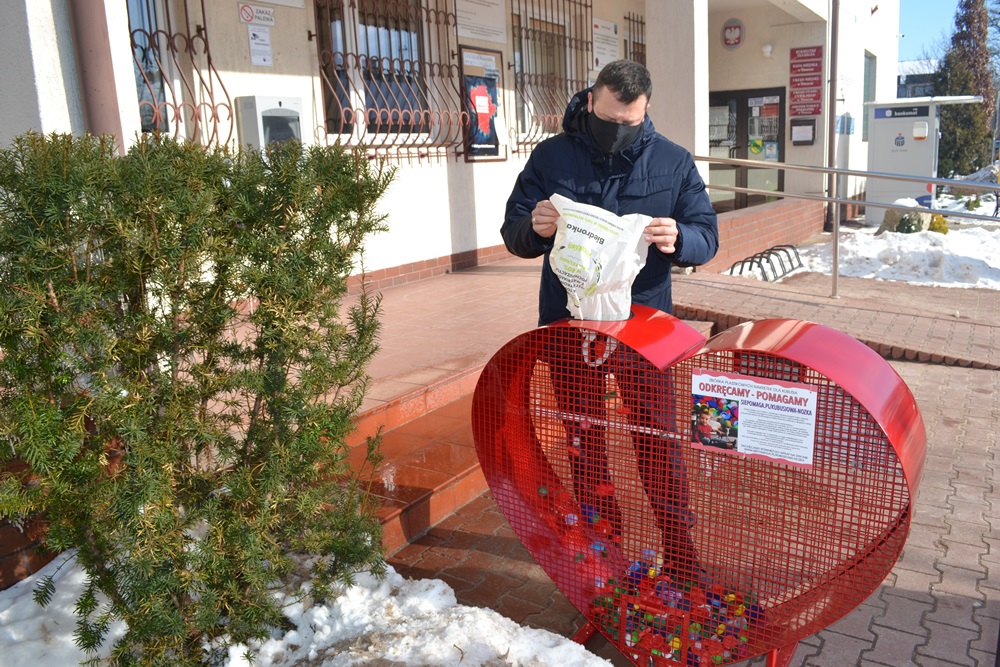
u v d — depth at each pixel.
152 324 2.08
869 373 1.99
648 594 2.42
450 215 7.75
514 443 2.62
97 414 2.04
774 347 2.00
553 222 2.38
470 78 7.80
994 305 8.04
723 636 2.30
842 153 15.22
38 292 1.91
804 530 2.13
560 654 2.44
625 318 2.32
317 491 2.48
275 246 2.20
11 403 1.96
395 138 6.64
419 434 3.91
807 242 12.21
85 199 1.93
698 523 2.29
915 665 2.46
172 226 2.04
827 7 12.88
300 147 2.32
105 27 2.76
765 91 13.64
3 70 2.73
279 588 2.62
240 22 5.64
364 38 6.69
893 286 9.20
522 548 3.21
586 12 9.52
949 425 4.59
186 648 2.36
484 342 4.99
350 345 2.50
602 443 2.40
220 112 5.56
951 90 33.25
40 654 2.37
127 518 2.06
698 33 7.26
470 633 2.52
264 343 2.29
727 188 7.43
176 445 2.15
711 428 2.12
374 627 2.60
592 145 2.50
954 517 3.45
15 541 2.62
